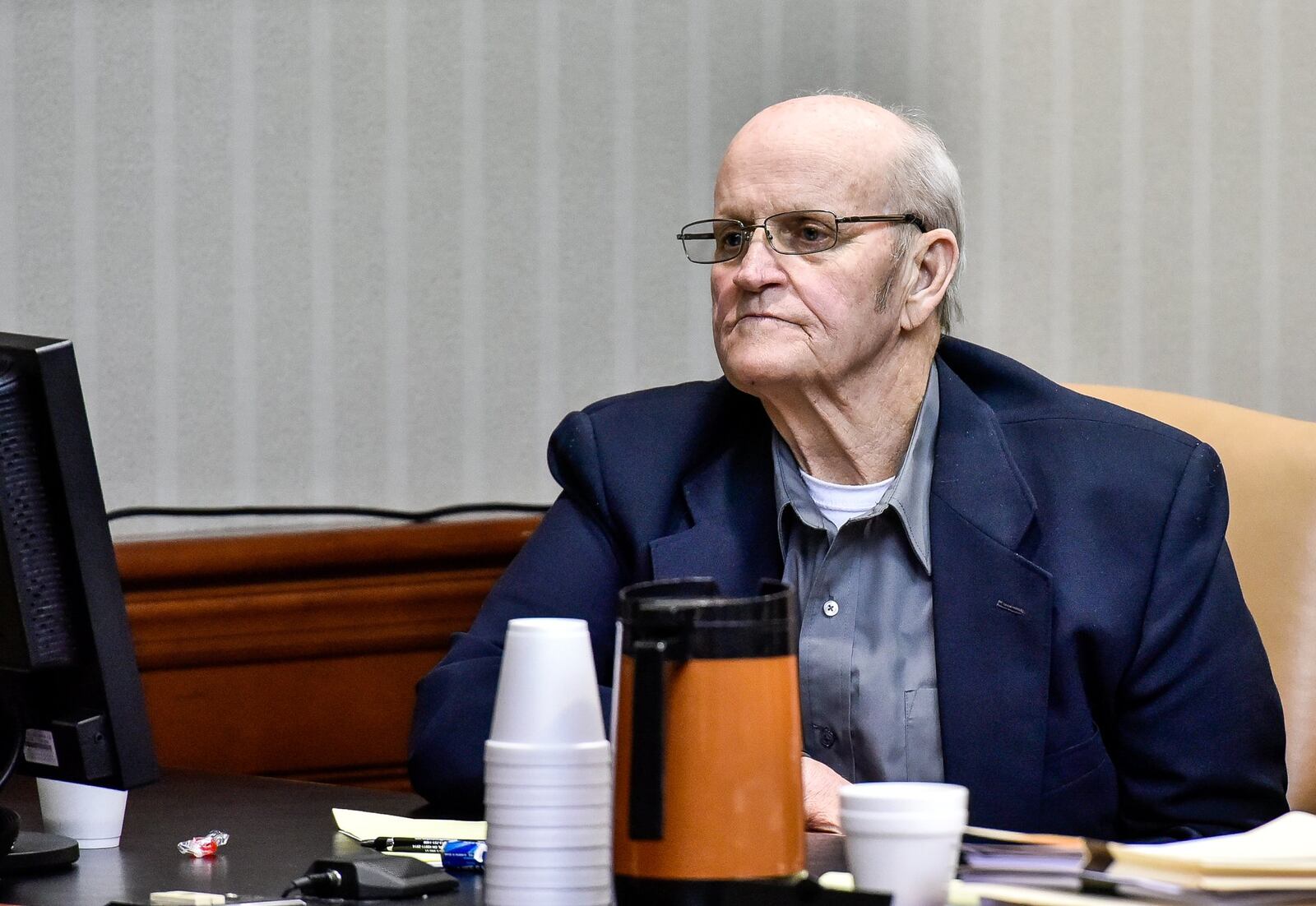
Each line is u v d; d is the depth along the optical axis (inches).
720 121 350.9
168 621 301.7
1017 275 359.9
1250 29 369.4
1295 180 371.9
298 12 327.6
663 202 348.8
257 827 181.6
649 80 346.0
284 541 308.5
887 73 355.6
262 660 311.0
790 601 127.3
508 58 339.0
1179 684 204.8
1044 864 129.4
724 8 349.4
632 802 120.7
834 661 211.5
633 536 221.6
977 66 358.0
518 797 124.8
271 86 327.3
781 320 207.5
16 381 148.9
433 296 337.1
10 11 313.0
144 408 322.0
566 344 344.8
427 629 322.7
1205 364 369.1
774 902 121.0
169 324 323.6
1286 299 371.9
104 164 319.3
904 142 214.1
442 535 321.1
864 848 126.5
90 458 151.1
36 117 315.3
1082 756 204.2
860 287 207.8
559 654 126.4
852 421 214.4
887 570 213.2
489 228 339.6
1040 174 360.8
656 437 228.5
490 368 340.8
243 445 327.9
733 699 123.7
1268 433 237.6
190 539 303.4
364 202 332.5
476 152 338.0
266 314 328.5
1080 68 362.6
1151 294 366.9
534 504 344.8
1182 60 366.9
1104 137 364.5
